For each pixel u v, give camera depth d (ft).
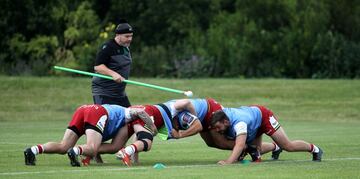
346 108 280.72
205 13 472.03
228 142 119.34
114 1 464.24
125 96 131.23
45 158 123.13
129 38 129.18
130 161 111.04
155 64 397.19
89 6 428.15
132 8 468.34
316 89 311.88
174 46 440.45
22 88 299.58
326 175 96.68
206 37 424.05
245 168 105.60
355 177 94.89
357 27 427.33
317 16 404.77
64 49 407.44
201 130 116.78
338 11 426.92
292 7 419.13
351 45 395.96
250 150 118.93
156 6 464.65
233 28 418.31
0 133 192.85
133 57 400.47
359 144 156.97
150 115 114.21
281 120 257.75
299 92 307.17
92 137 111.24
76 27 415.85
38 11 414.21
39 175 96.53
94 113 112.37
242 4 435.53
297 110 280.10
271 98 300.20
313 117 268.00
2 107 274.16
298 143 119.24
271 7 425.28
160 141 169.48
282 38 402.93
